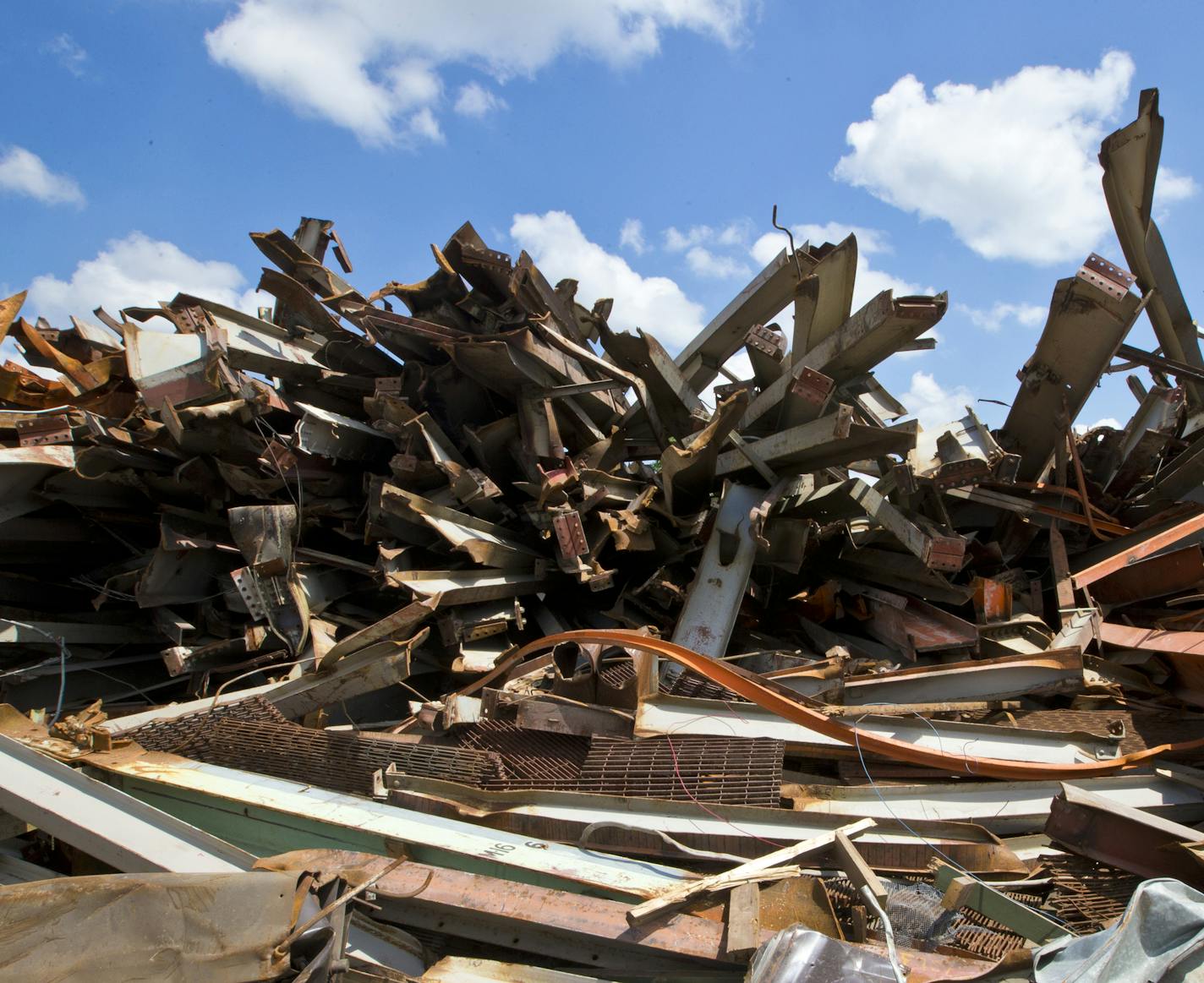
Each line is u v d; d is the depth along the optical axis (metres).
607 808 3.97
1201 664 4.77
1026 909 2.93
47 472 6.55
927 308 5.49
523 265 6.57
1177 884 2.34
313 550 6.74
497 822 3.98
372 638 5.25
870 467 8.07
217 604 6.55
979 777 4.20
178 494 7.16
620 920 3.01
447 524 6.16
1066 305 6.40
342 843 3.85
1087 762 4.27
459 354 6.65
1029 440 7.40
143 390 6.87
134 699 6.68
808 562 7.02
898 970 2.51
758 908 2.96
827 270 6.16
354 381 7.60
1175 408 7.25
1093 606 5.89
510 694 4.74
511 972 2.82
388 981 2.71
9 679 5.99
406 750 4.52
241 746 4.78
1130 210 7.33
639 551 6.71
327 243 8.33
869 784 4.12
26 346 8.30
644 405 6.95
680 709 4.53
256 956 2.46
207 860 3.36
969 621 6.60
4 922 2.35
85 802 3.71
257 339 7.50
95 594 7.22
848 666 4.97
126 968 2.38
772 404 6.66
